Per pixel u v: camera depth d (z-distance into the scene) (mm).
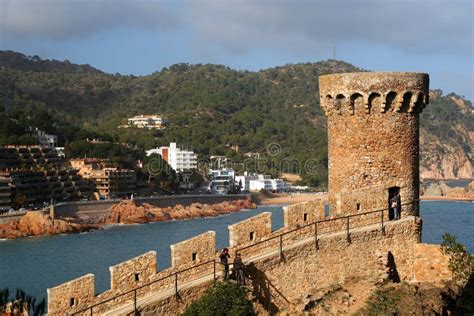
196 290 35438
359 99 44875
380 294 41406
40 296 93312
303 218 41906
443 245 44250
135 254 145750
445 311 41125
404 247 44906
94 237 189625
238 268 36281
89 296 33156
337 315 39688
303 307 39562
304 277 40406
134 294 33156
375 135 44938
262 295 38438
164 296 34250
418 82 45188
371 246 43531
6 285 105438
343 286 41906
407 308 40500
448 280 43594
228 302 34250
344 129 45469
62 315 32094
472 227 181625
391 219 45594
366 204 44719
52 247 166375
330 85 45656
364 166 45031
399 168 45312
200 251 37188
